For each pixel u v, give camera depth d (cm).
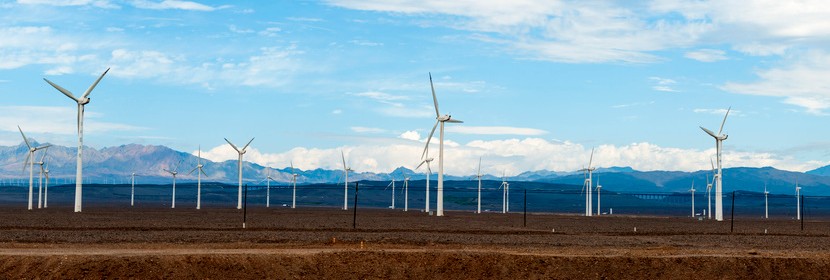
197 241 8569
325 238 9250
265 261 5925
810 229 15100
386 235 10194
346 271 6034
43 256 5616
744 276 6519
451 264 6259
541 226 14250
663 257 6738
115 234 9656
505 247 8512
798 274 6631
